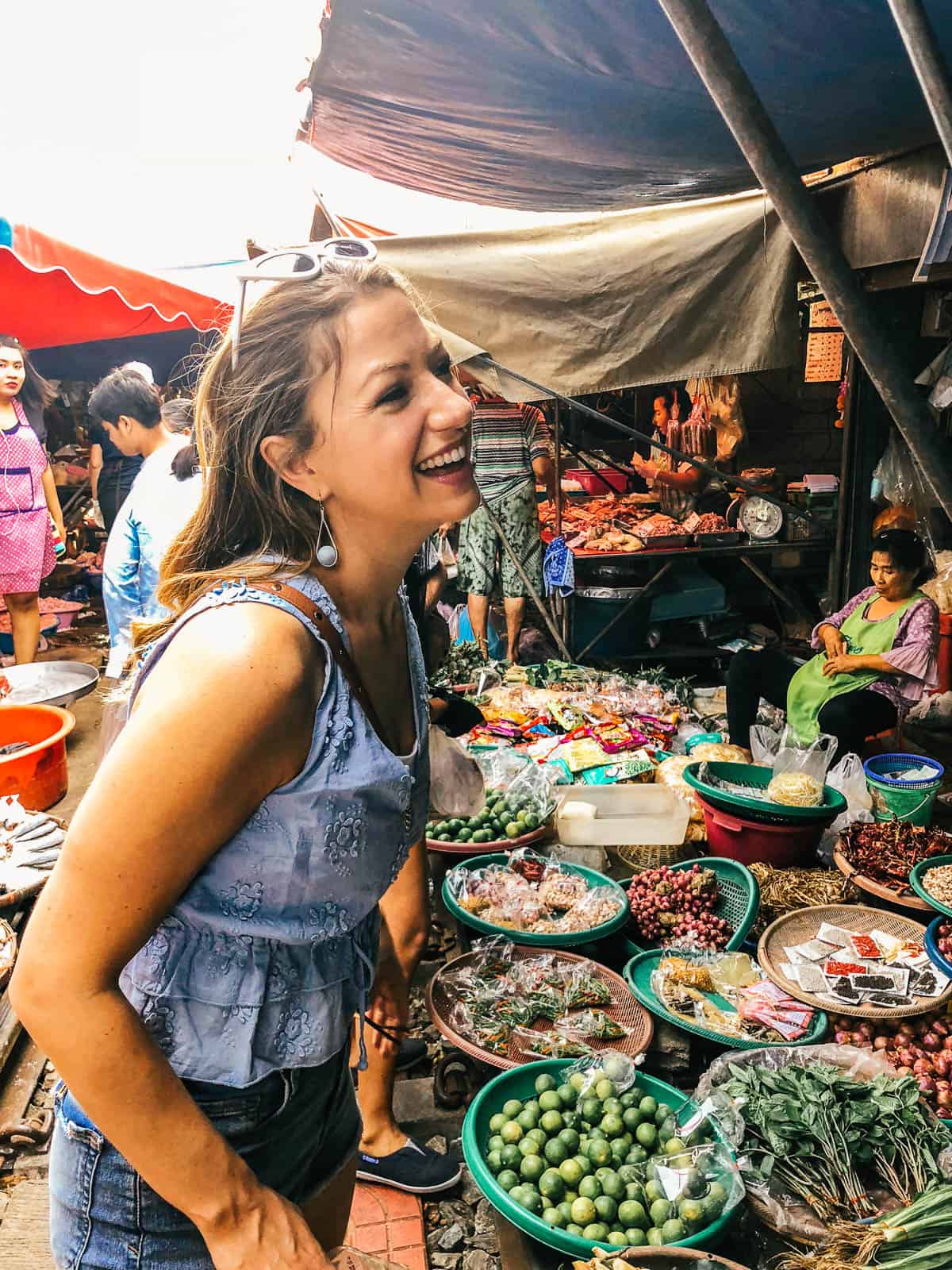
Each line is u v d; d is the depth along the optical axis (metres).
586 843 3.56
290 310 1.04
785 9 2.35
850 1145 2.05
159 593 1.17
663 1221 1.89
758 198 4.20
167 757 0.93
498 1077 2.28
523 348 4.15
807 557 6.70
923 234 3.86
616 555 6.17
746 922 2.95
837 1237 1.86
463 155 3.90
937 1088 2.36
